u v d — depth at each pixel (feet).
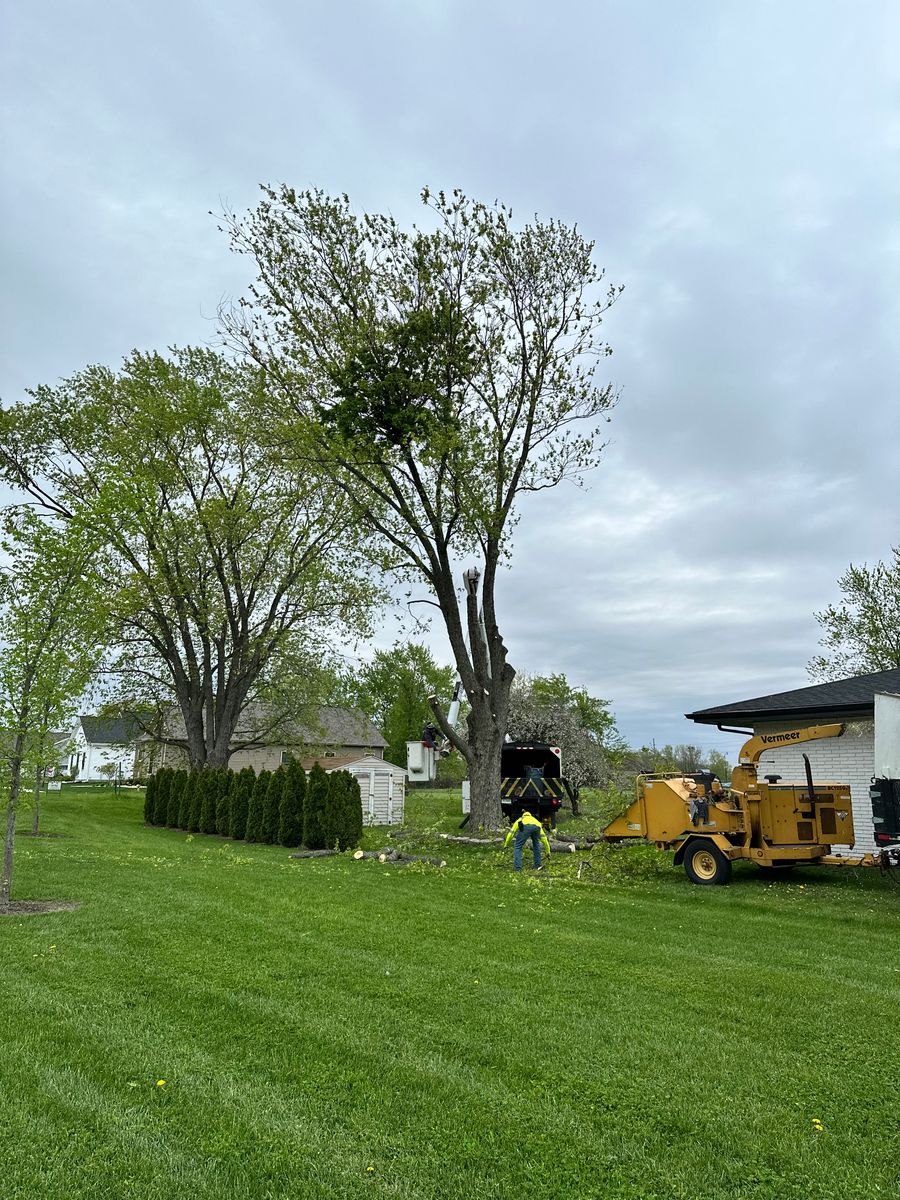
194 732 95.66
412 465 68.69
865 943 28.99
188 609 93.56
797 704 52.19
